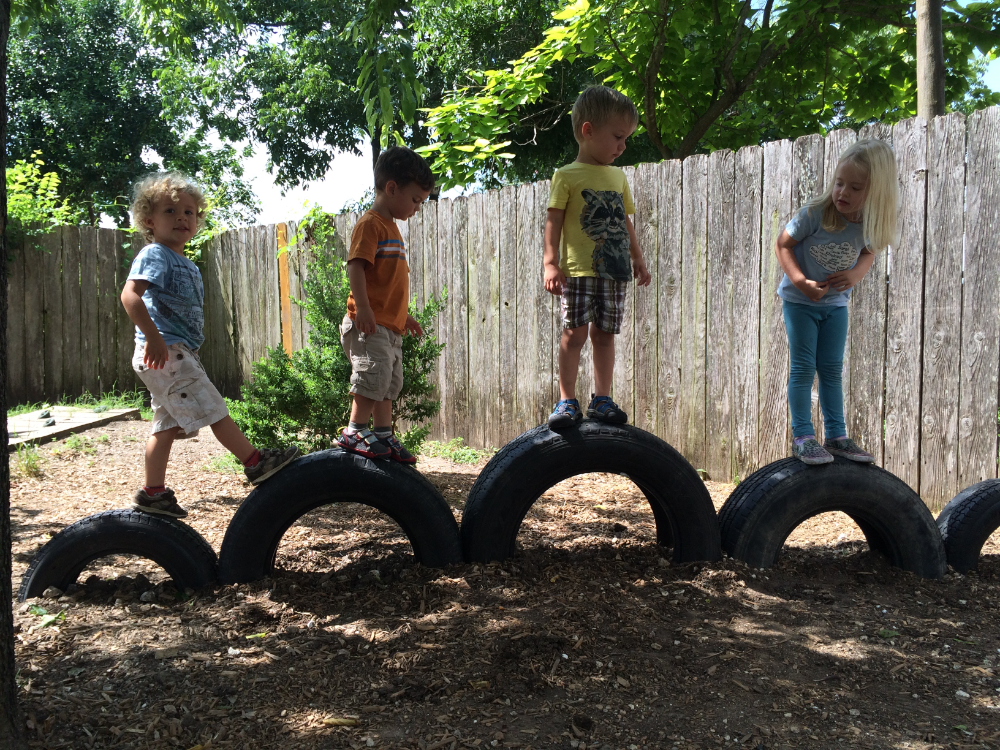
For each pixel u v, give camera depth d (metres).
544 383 7.05
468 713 2.59
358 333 3.80
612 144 3.72
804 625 3.29
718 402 6.10
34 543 4.57
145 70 27.25
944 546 4.04
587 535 4.64
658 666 2.91
